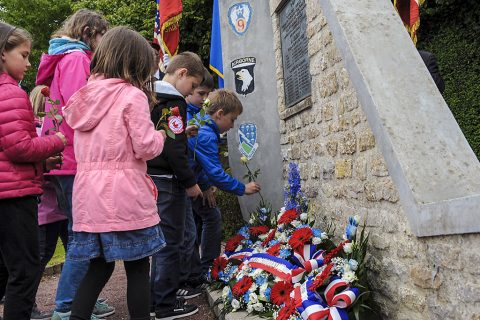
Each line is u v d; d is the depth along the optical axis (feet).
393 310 8.25
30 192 8.68
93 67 8.94
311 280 8.99
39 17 62.64
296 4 14.06
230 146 17.39
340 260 8.84
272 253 11.14
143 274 8.59
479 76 19.56
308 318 8.31
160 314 11.21
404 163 7.43
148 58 8.98
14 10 62.69
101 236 8.11
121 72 8.67
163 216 10.98
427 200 7.09
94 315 11.37
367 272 9.25
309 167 13.32
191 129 11.86
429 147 7.63
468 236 6.11
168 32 19.65
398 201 7.95
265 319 9.82
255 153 17.10
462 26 20.53
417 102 8.15
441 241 6.71
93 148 8.32
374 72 8.50
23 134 8.47
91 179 8.22
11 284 8.57
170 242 11.10
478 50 19.67
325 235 10.47
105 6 38.45
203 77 11.78
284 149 16.33
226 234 23.07
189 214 13.56
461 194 7.16
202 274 14.03
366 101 8.42
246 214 16.94
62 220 13.05
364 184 9.38
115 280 17.25
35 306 12.58
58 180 10.77
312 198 13.11
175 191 11.09
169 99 10.99
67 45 11.10
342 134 10.50
